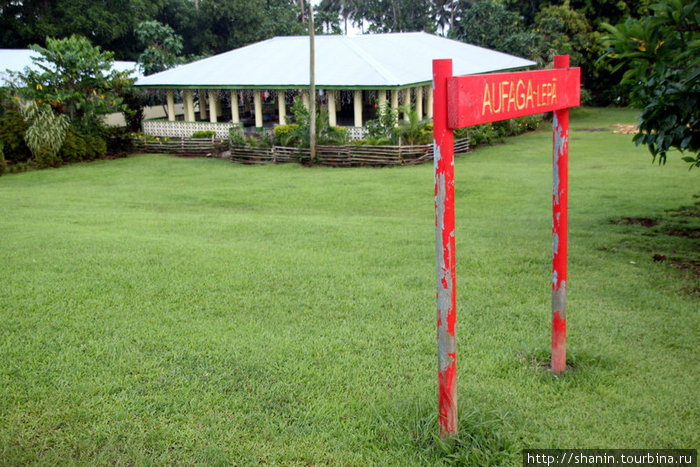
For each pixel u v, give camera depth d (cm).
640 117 820
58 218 1191
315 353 543
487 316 639
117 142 2673
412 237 1016
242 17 4950
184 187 1792
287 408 448
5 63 3111
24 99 2592
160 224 1131
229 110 3697
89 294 687
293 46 3134
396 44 3278
